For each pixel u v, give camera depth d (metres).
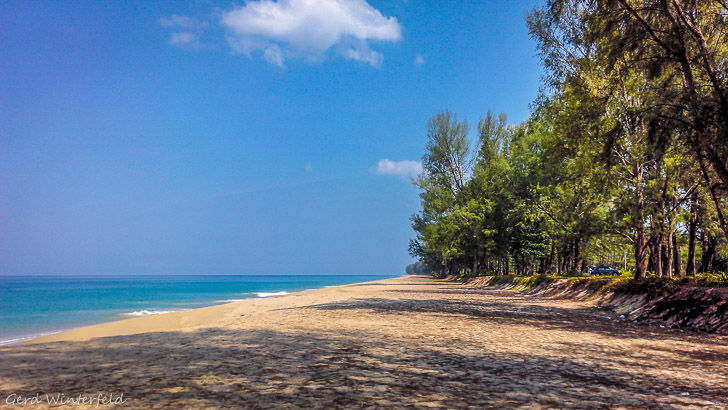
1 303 42.25
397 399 5.89
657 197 21.36
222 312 24.25
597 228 24.77
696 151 14.83
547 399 5.94
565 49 23.45
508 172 49.19
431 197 57.97
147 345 11.28
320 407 5.50
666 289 17.45
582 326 14.95
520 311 20.22
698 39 14.31
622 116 18.09
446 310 20.45
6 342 16.27
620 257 59.22
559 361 8.77
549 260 49.41
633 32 15.48
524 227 48.06
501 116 52.69
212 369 7.95
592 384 6.86
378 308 21.67
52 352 10.38
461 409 5.43
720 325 13.14
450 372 7.66
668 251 26.58
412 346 10.52
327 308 22.30
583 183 25.47
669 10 14.84
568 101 22.48
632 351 10.05
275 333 13.04
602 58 19.88
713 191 15.84
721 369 8.12
